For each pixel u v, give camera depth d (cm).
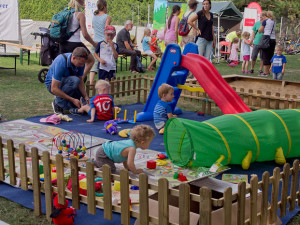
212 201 277
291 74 1541
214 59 2136
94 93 859
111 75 923
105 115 727
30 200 388
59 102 768
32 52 2125
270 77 1415
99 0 954
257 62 2111
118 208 321
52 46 1107
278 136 512
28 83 1115
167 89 658
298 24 3581
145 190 296
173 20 1275
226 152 476
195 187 355
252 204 303
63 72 746
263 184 314
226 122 496
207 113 827
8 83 1098
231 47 1994
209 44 1130
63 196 339
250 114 525
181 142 508
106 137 611
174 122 493
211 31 1121
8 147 392
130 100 947
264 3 3862
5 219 352
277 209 349
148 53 1534
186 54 789
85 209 369
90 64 844
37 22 2119
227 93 674
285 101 763
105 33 892
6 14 1562
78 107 771
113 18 2380
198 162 475
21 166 379
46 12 2316
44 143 561
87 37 855
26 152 371
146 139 428
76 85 762
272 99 810
